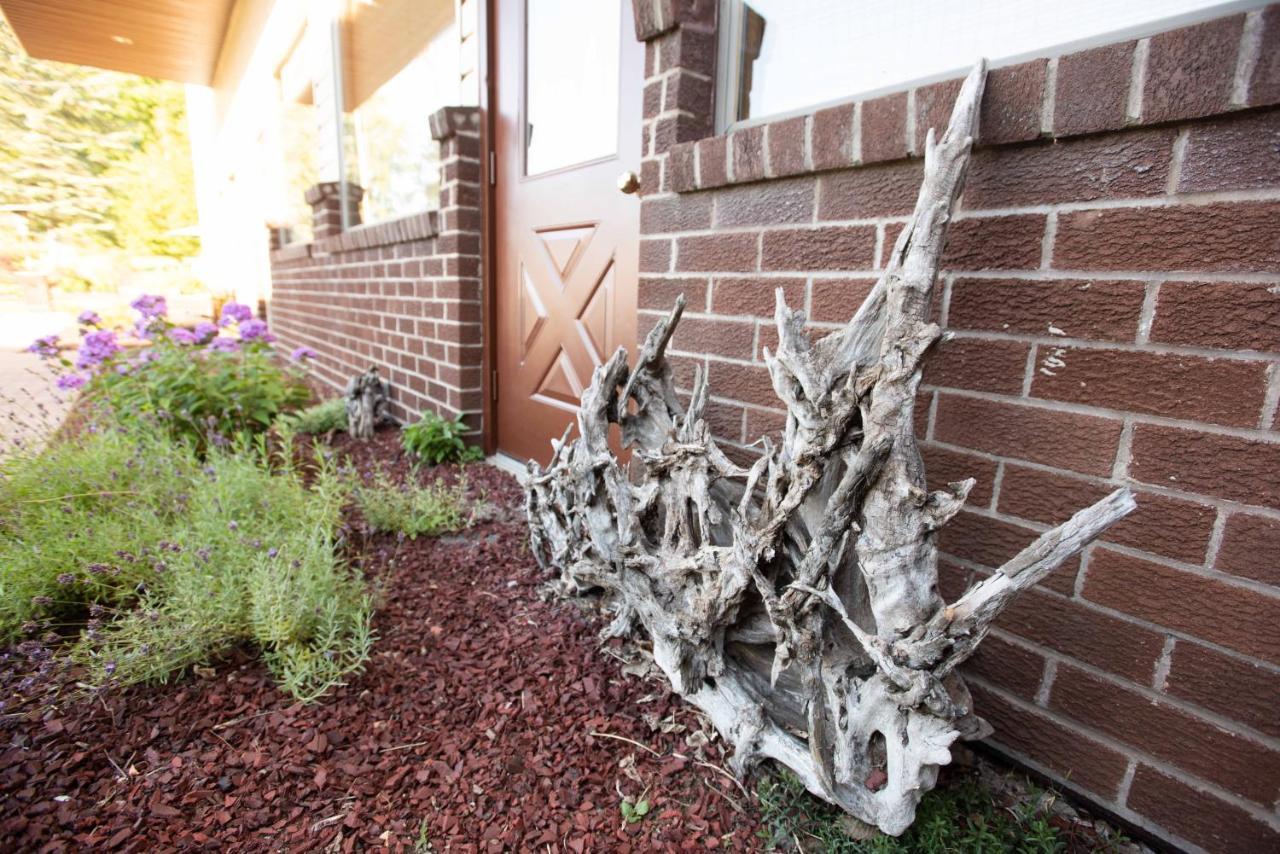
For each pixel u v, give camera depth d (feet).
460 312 11.04
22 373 18.93
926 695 3.29
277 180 24.08
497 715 4.98
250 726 4.76
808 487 4.01
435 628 6.14
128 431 9.18
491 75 10.36
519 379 10.70
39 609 5.65
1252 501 3.46
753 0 6.25
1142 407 3.78
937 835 3.84
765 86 6.29
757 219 5.76
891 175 4.76
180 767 4.35
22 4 21.21
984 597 3.18
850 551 4.12
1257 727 3.57
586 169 8.60
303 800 4.16
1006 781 4.50
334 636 5.65
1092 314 3.92
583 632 6.11
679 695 5.21
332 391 17.98
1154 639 3.87
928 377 4.71
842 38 5.60
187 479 7.83
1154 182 3.62
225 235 39.01
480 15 10.22
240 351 11.64
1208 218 3.46
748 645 4.97
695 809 4.16
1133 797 4.04
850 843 3.87
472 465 11.10
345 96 16.15
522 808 4.15
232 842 3.84
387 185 14.75
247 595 5.73
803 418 4.01
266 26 21.66
